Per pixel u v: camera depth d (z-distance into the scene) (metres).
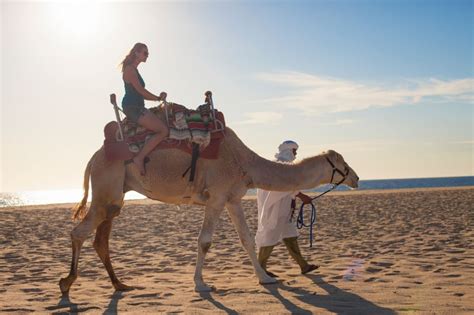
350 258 10.97
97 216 8.10
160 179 8.16
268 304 6.87
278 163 8.58
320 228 17.75
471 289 7.44
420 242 13.09
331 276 8.84
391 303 6.70
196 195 8.34
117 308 6.88
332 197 38.47
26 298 7.64
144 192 8.34
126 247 14.16
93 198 8.16
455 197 34.31
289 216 9.25
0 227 20.45
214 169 8.23
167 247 13.94
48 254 12.91
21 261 11.83
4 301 7.44
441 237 14.00
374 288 7.68
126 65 8.26
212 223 8.21
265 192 9.27
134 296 7.66
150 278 9.38
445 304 6.54
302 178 8.52
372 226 17.84
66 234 17.75
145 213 26.88
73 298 7.62
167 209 29.78
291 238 9.26
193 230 18.33
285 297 7.27
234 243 14.24
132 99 8.22
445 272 8.84
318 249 12.57
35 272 10.25
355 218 21.20
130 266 10.95
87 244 14.81
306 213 24.31
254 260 8.42
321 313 6.30
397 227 17.17
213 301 7.15
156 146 8.16
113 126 8.28
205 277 9.34
